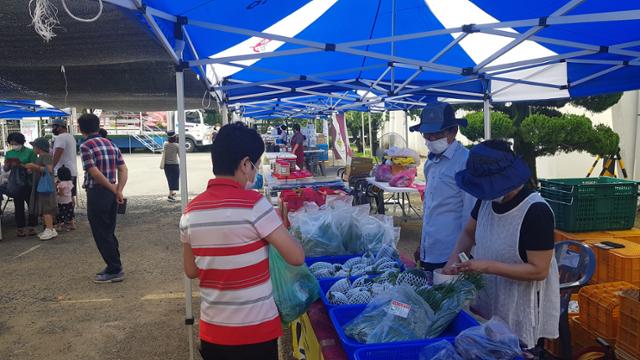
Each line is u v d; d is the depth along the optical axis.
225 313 1.82
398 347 1.68
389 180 7.72
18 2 3.00
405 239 7.18
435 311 1.97
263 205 1.84
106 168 5.32
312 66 5.71
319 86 6.35
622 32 3.64
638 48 3.91
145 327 4.30
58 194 8.01
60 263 6.27
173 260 6.39
